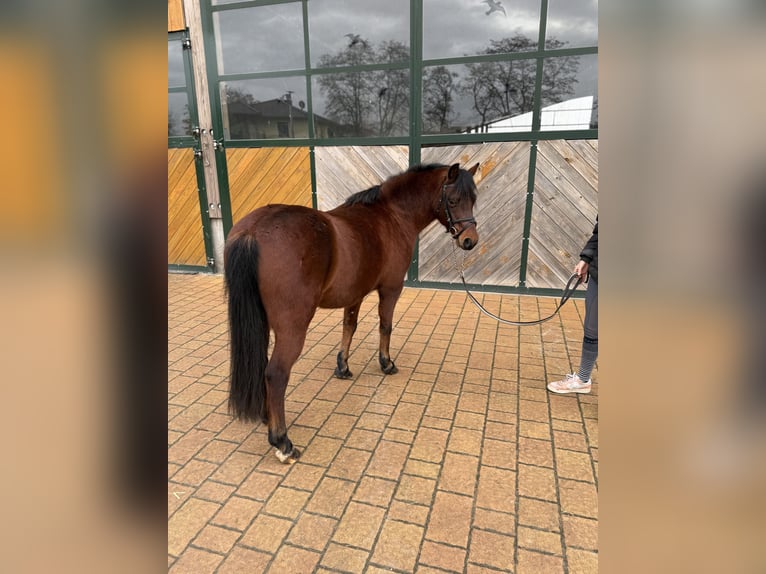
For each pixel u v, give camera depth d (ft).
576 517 6.28
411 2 14.98
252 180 18.37
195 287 18.11
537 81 14.84
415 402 9.33
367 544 5.83
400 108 16.28
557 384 9.68
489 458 7.54
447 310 15.14
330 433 8.25
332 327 13.85
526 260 16.30
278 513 6.35
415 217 9.84
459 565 5.53
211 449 7.82
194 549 5.76
